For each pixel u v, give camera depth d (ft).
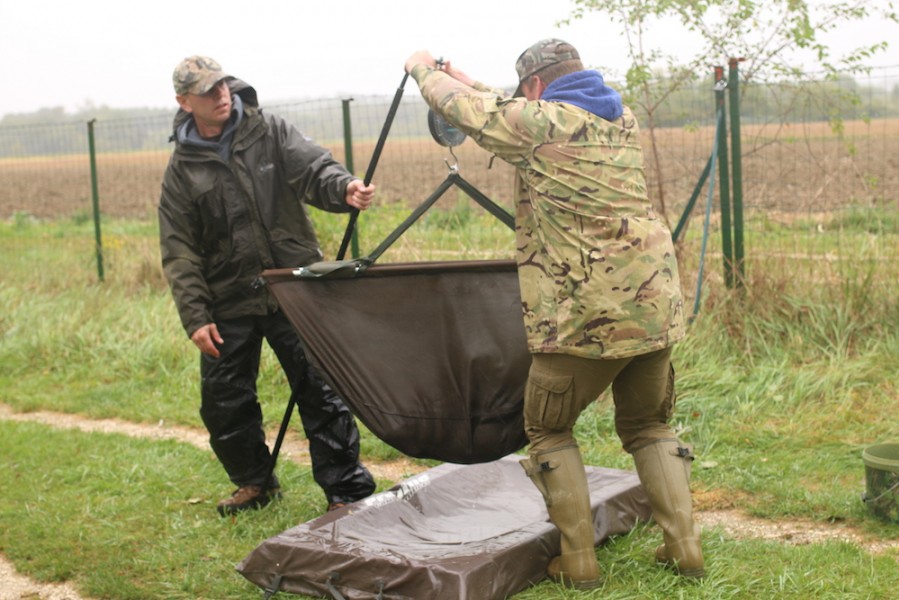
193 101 14.56
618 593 11.84
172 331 27.94
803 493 15.40
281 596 12.60
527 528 12.79
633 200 11.23
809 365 21.07
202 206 15.02
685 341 21.80
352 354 12.96
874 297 22.45
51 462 19.42
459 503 14.37
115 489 17.66
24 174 114.73
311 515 15.97
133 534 15.60
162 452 19.88
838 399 19.58
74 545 15.23
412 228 29.84
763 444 17.98
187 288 15.05
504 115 11.23
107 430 22.36
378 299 13.00
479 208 43.91
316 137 34.35
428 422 12.86
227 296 15.44
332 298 13.06
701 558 12.08
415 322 12.94
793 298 22.59
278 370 23.86
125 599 13.35
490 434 12.87
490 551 11.94
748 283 22.99
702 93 24.62
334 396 15.74
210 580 13.55
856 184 31.30
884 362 20.86
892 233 24.09
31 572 14.53
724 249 23.27
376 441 19.69
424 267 12.85
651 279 11.08
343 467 15.75
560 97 11.39
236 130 14.94
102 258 35.76
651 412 12.26
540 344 11.37
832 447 17.62
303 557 12.40
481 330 12.81
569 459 11.97
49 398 24.81
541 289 11.36
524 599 11.87
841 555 12.89
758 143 25.94
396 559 11.72
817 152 32.71
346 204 14.44
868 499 14.30
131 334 28.27
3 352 28.60
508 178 60.34
